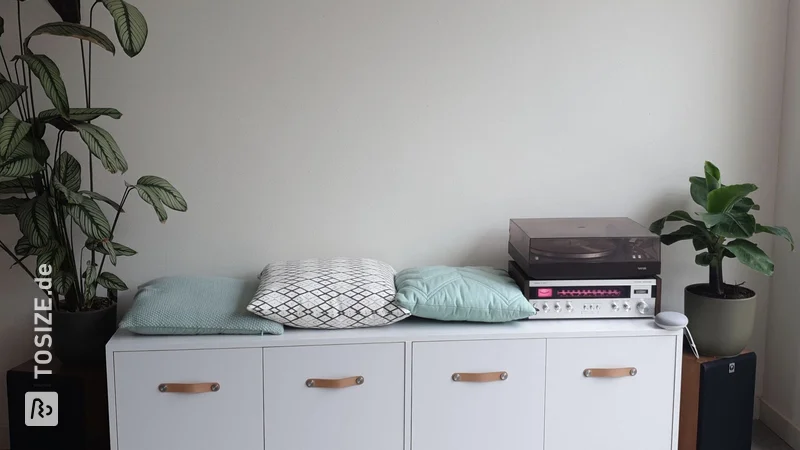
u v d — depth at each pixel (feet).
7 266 8.34
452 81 8.52
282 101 8.38
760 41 8.79
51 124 7.54
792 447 8.70
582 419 7.57
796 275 8.68
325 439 7.33
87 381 7.47
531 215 8.86
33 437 7.55
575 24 8.56
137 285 8.53
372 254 8.75
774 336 9.17
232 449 7.24
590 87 8.69
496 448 7.52
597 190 8.89
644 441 7.67
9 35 7.99
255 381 7.17
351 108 8.46
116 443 7.11
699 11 8.68
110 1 6.73
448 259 8.86
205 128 8.34
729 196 7.81
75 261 8.38
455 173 8.69
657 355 7.54
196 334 7.25
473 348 7.33
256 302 7.17
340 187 8.59
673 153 8.90
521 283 7.87
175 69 8.21
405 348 7.25
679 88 8.79
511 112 8.64
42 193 7.38
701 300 7.89
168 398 7.10
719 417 7.94
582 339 7.43
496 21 8.47
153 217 8.43
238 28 8.21
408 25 8.38
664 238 8.39
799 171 8.57
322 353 7.19
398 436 7.40
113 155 6.97
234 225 8.54
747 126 8.93
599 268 7.70
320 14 8.28
